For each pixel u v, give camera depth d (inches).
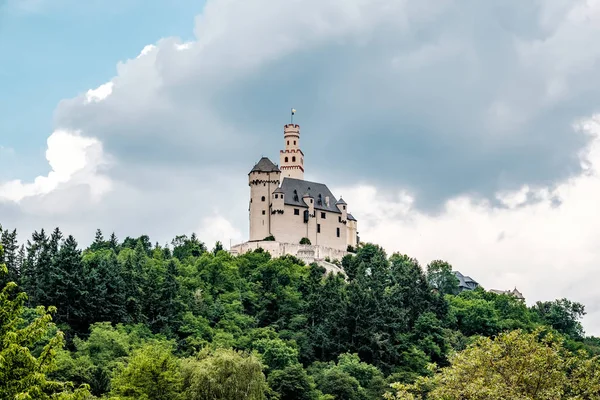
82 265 6397.6
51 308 2096.5
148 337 6122.1
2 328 1999.3
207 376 4306.1
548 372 2598.4
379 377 5959.6
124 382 4271.7
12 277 6599.4
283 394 5241.1
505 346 2701.8
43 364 2038.6
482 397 2534.5
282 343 6284.5
